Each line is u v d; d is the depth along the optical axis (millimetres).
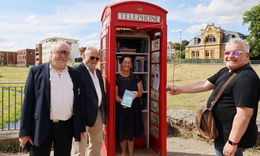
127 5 3531
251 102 2061
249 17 42688
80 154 3564
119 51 4312
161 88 3773
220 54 64000
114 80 3562
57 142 2619
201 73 26422
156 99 4062
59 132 2586
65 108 2549
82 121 2717
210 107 2408
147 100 4418
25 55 93188
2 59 108438
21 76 33344
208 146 4707
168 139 5137
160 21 3672
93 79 3400
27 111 2455
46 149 2553
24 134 2422
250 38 43500
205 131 2406
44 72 2516
